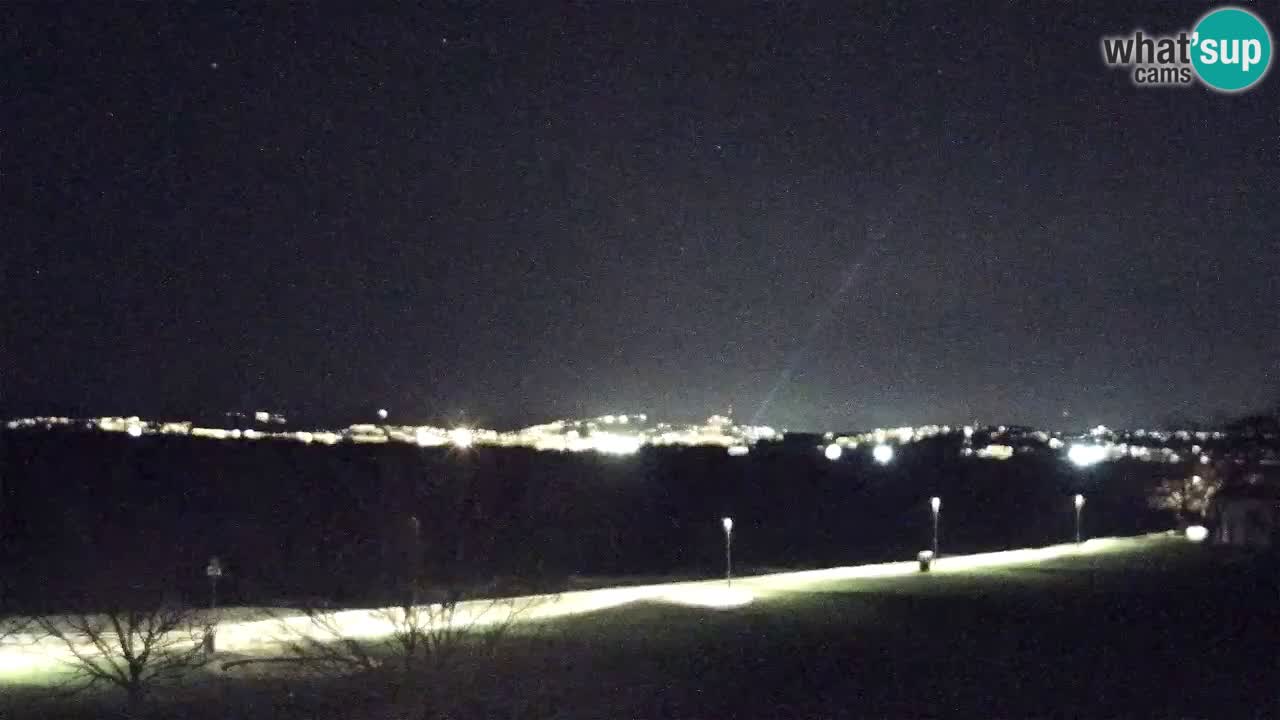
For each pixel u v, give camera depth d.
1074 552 47.47
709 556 48.59
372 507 60.16
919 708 16.95
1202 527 54.22
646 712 16.31
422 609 21.59
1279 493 51.19
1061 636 25.08
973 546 56.16
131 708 16.30
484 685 17.53
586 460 90.19
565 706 16.45
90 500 53.06
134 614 20.64
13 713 16.17
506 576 34.94
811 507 75.19
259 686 17.25
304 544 43.56
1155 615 28.34
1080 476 87.12
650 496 76.12
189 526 49.12
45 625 19.80
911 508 74.38
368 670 17.69
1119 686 18.83
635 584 36.06
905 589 34.16
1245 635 25.16
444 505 63.12
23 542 42.12
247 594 28.97
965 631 25.55
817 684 18.89
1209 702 17.42
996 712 16.75
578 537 52.88
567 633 23.89
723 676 19.50
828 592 33.22
